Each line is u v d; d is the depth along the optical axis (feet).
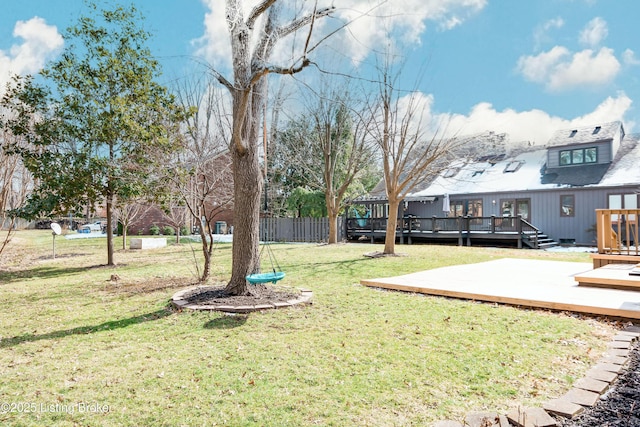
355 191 75.82
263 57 20.53
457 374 10.84
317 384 10.39
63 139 35.04
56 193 35.40
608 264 27.53
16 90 34.12
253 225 20.98
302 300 19.80
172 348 13.61
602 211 28.73
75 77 34.94
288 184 85.15
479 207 73.51
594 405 8.91
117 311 19.42
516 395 9.55
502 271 29.60
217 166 31.89
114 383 10.76
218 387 10.34
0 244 69.05
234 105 20.56
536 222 67.36
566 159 69.87
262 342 13.97
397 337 14.20
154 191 35.88
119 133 35.19
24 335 15.71
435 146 45.70
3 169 38.29
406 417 8.61
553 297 18.86
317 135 65.92
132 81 35.22
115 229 97.09
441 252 48.47
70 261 44.47
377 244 64.39
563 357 11.98
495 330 14.84
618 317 16.01
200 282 26.94
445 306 18.93
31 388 10.53
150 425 8.52
